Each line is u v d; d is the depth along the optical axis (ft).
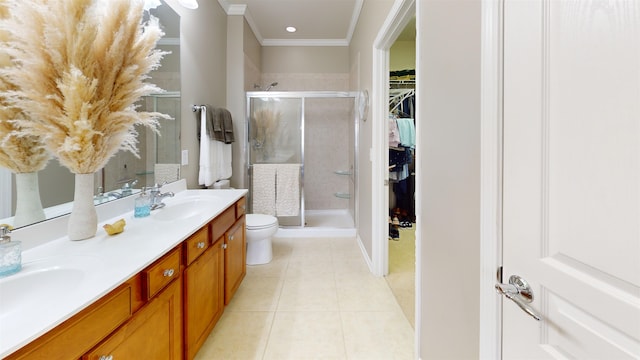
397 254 9.25
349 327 5.50
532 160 2.04
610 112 1.51
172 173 6.62
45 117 3.01
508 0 2.28
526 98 2.09
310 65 13.34
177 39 6.73
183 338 3.94
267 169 10.89
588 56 1.62
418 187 4.29
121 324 2.71
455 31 3.19
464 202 3.05
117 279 2.58
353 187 12.07
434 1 3.72
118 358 2.66
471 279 2.93
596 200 1.60
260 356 4.74
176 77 6.70
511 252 2.30
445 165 3.47
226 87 10.41
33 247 3.30
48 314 2.07
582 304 1.69
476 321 2.84
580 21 1.67
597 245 1.60
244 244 7.06
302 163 11.30
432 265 3.87
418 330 4.32
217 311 5.20
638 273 1.41
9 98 2.94
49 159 3.54
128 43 3.53
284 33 12.48
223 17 9.98
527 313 2.07
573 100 1.72
